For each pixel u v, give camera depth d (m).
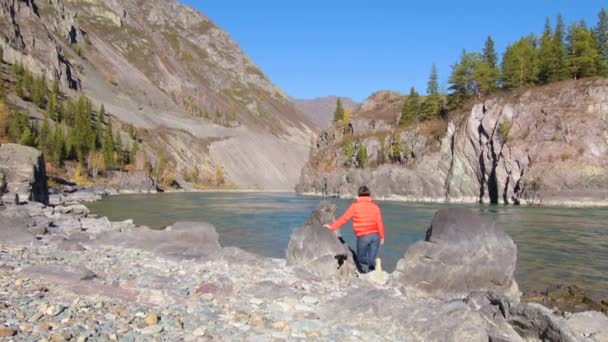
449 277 11.26
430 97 109.38
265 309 8.41
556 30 106.62
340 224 12.80
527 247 23.17
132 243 15.98
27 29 178.62
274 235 28.12
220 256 13.66
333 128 141.25
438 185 87.56
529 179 69.88
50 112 130.75
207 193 126.62
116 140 138.38
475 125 81.50
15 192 38.09
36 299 7.56
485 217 12.05
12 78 144.25
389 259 19.61
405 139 100.56
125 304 7.84
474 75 100.94
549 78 85.50
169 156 168.50
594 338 8.34
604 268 17.77
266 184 191.38
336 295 9.84
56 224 21.22
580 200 65.00
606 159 66.06
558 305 12.48
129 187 113.31
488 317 8.48
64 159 110.88
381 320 7.93
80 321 6.59
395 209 57.03
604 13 95.88
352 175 102.94
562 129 70.62
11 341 5.60
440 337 7.09
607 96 70.38
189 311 7.81
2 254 11.99
